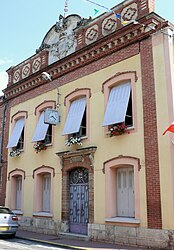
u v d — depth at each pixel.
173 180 10.90
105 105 13.98
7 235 14.71
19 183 19.00
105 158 13.41
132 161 12.33
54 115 16.19
